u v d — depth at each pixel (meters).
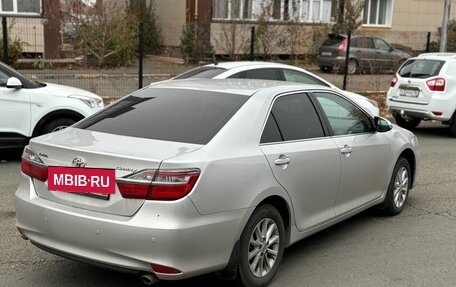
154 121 4.38
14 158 8.88
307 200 4.73
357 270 4.79
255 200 4.07
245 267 4.09
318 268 4.80
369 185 5.71
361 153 5.46
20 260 4.79
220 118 4.30
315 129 5.00
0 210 6.12
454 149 10.91
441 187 7.77
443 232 5.86
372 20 30.61
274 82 5.24
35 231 4.07
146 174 3.67
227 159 3.95
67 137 4.24
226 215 3.87
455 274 4.76
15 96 8.37
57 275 4.52
